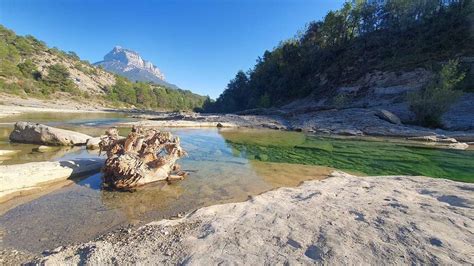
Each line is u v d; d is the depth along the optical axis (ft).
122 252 13.15
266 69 270.67
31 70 326.24
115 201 22.20
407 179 27.12
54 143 44.75
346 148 54.08
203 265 11.76
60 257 12.85
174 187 26.02
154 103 462.19
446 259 11.30
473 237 13.28
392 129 78.33
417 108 85.92
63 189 24.52
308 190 23.82
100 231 17.10
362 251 12.30
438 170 36.50
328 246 12.81
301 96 202.18
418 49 147.95
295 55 235.40
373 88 144.46
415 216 15.98
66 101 299.58
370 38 185.06
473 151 52.08
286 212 17.78
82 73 442.91
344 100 134.10
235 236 14.39
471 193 20.94
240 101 301.84
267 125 97.25
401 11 179.42
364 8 208.03
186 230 15.57
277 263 11.74
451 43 136.98
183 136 64.39
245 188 26.13
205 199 23.08
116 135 31.48
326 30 216.95
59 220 18.49
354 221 15.66
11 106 169.58
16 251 14.57
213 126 95.04
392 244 12.75
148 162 28.07
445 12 162.09
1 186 22.13
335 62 191.83
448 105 82.43
